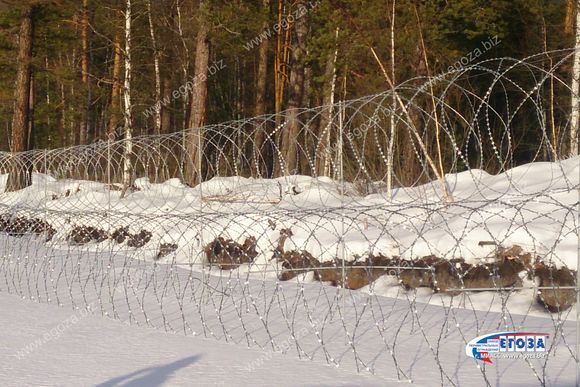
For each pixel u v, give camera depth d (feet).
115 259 46.37
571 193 41.83
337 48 73.51
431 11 67.82
